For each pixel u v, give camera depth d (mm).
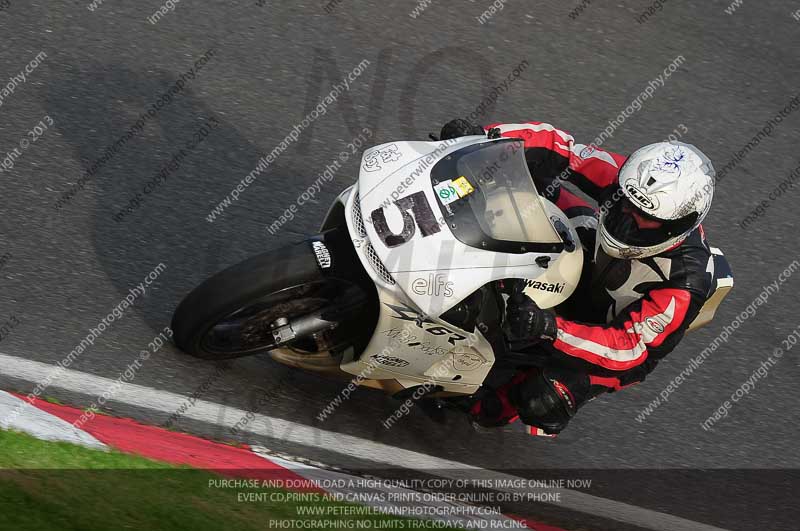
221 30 26750
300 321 16359
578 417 20578
